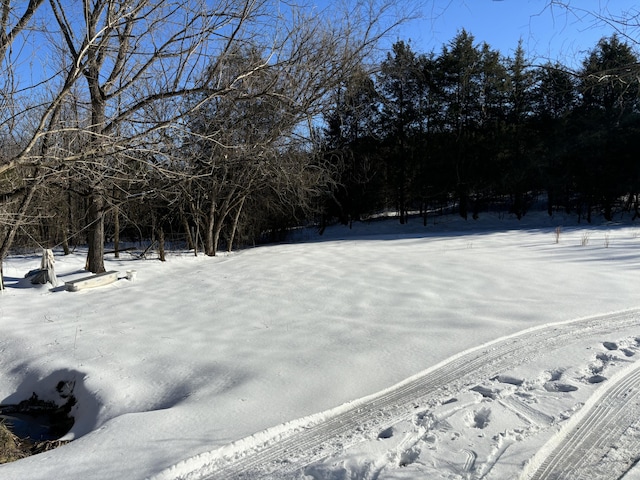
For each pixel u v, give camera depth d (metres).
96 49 6.27
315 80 9.50
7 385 7.07
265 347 7.16
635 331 6.86
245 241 27.41
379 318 8.34
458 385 5.28
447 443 3.90
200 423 4.76
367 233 35.03
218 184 18.47
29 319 9.87
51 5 6.68
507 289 10.16
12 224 7.93
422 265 13.88
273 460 3.96
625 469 3.59
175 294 11.70
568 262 13.85
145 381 6.34
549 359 5.84
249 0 6.89
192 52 6.79
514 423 4.21
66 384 6.79
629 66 3.97
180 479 3.76
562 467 3.64
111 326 8.98
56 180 7.21
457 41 33.38
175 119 6.47
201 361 6.79
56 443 5.35
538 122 31.69
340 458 3.75
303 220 33.50
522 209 35.28
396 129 34.81
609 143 26.70
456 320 7.91
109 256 20.78
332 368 6.05
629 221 29.81
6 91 6.09
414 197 36.59
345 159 29.75
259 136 10.31
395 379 5.60
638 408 4.51
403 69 18.50
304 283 11.96
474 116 34.53
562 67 4.28
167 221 23.64
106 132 6.73
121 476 3.81
